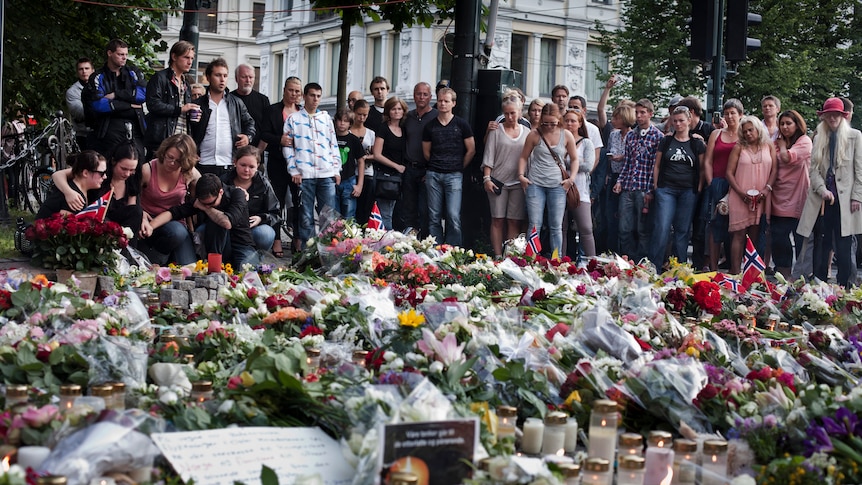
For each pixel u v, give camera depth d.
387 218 13.09
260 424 3.99
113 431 3.44
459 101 13.06
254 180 10.45
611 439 4.13
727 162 12.70
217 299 6.94
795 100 36.91
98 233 7.55
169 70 11.32
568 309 7.36
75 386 3.97
